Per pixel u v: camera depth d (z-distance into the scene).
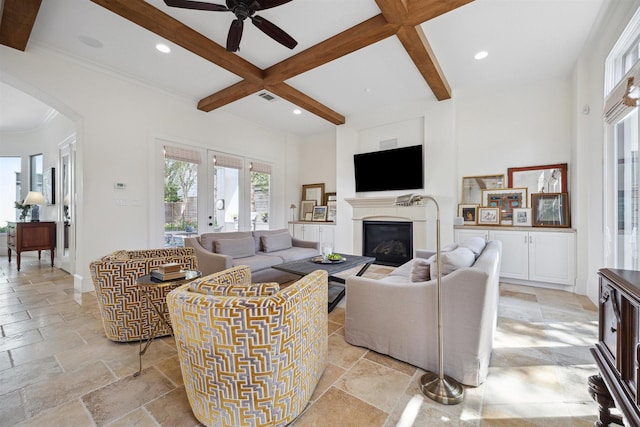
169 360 1.95
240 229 5.50
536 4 2.44
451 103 4.30
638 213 2.12
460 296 1.68
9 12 2.38
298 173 6.88
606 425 1.23
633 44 2.28
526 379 1.72
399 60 3.37
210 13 2.57
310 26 2.75
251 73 3.43
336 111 5.14
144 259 2.23
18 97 4.44
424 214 4.56
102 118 3.58
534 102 4.03
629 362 1.01
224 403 1.30
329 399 1.55
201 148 4.82
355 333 2.15
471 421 1.39
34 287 3.66
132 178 3.87
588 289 3.24
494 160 4.30
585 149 3.32
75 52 3.22
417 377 1.75
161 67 3.56
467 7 2.48
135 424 1.37
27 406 1.48
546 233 3.65
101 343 2.18
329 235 5.84
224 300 1.24
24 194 6.10
